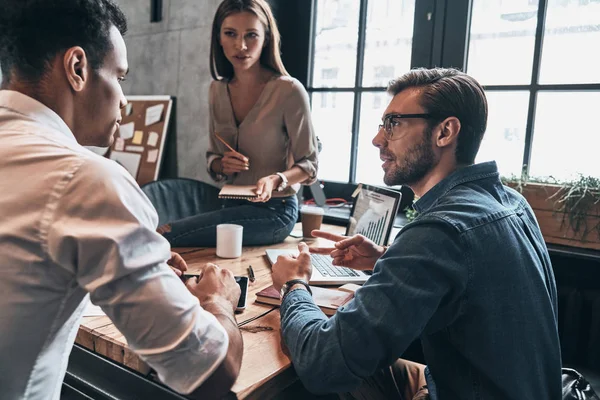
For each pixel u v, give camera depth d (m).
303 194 2.83
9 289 0.62
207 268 1.07
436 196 0.99
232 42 1.95
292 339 0.94
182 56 2.92
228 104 2.12
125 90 3.25
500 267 0.87
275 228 1.98
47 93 0.69
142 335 0.66
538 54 2.03
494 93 2.16
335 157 2.70
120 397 1.04
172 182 2.65
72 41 0.68
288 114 2.04
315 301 1.20
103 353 1.01
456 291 0.86
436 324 0.93
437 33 2.27
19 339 0.64
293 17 2.73
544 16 2.00
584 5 1.92
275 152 2.10
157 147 3.00
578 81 1.96
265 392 0.87
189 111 2.93
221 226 1.76
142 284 0.64
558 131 2.02
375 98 2.52
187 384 0.70
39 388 0.70
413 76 1.04
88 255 0.61
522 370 0.88
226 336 0.75
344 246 1.30
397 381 1.31
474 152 1.02
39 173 0.62
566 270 1.84
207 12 2.77
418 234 0.87
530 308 0.90
